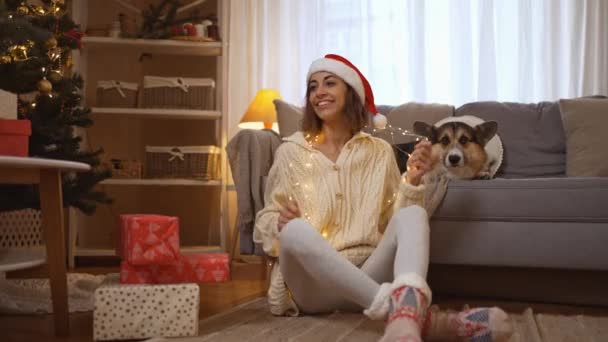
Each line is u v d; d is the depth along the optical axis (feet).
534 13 11.32
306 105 6.34
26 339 5.18
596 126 8.63
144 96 11.35
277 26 12.41
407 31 11.74
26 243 9.20
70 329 5.62
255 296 7.61
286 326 5.37
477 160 7.91
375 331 5.14
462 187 7.00
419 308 3.84
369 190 5.81
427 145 5.57
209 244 12.78
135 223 5.39
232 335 5.03
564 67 11.16
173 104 11.32
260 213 5.88
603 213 6.51
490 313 4.11
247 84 12.48
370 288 4.36
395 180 6.02
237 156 8.58
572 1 11.05
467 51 11.34
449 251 7.00
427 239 4.50
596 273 6.91
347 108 6.15
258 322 5.58
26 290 7.06
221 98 11.64
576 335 5.19
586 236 6.56
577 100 8.91
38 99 7.33
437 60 11.67
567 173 8.69
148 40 11.37
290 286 5.51
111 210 12.58
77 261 11.78
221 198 11.39
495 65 11.20
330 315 5.90
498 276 7.31
